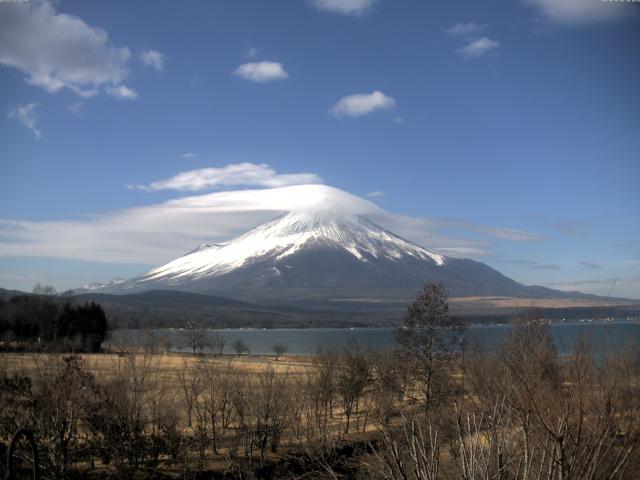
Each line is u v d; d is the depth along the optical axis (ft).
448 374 124.06
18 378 95.76
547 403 36.24
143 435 104.73
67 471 91.86
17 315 309.83
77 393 94.07
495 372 45.24
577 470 35.32
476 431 38.19
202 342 298.56
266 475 103.24
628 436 36.88
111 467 100.07
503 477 36.06
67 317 330.75
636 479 36.17
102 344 334.03
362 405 167.12
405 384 141.49
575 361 38.19
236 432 115.24
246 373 147.33
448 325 143.95
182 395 134.10
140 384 113.09
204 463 108.99
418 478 36.68
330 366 154.81
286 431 126.21
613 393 37.63
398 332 150.92
